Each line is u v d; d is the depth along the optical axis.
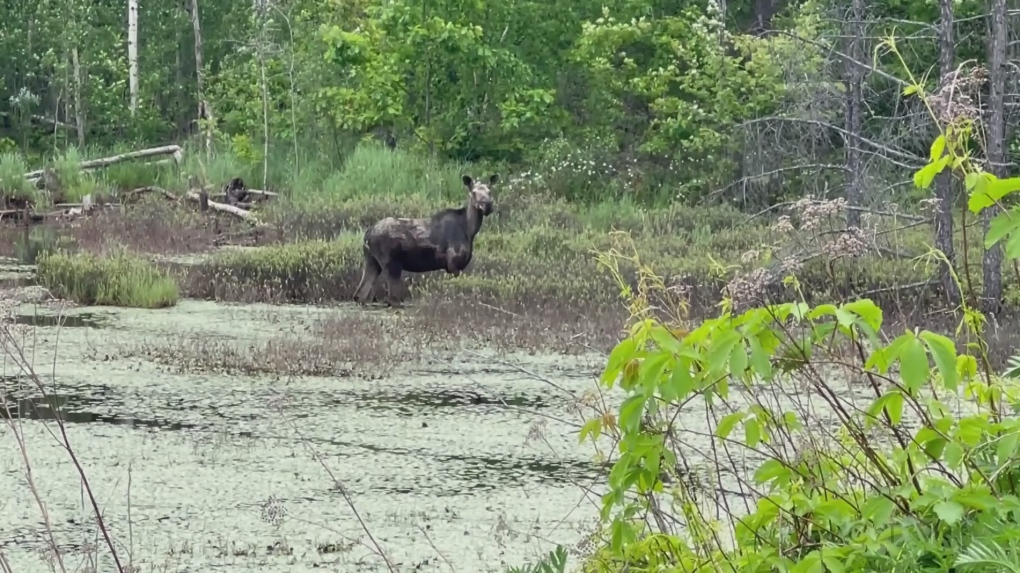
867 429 4.76
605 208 29.86
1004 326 15.09
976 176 3.90
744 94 33.28
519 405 12.58
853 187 19.66
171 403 12.58
